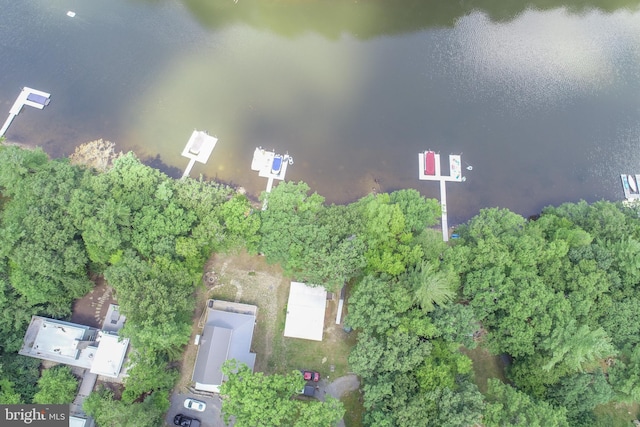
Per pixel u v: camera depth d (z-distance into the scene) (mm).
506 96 116375
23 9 119188
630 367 81812
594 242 89750
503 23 124562
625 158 111562
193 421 83500
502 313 83875
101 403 77938
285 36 120000
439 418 74000
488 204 106000
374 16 123438
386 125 112000
